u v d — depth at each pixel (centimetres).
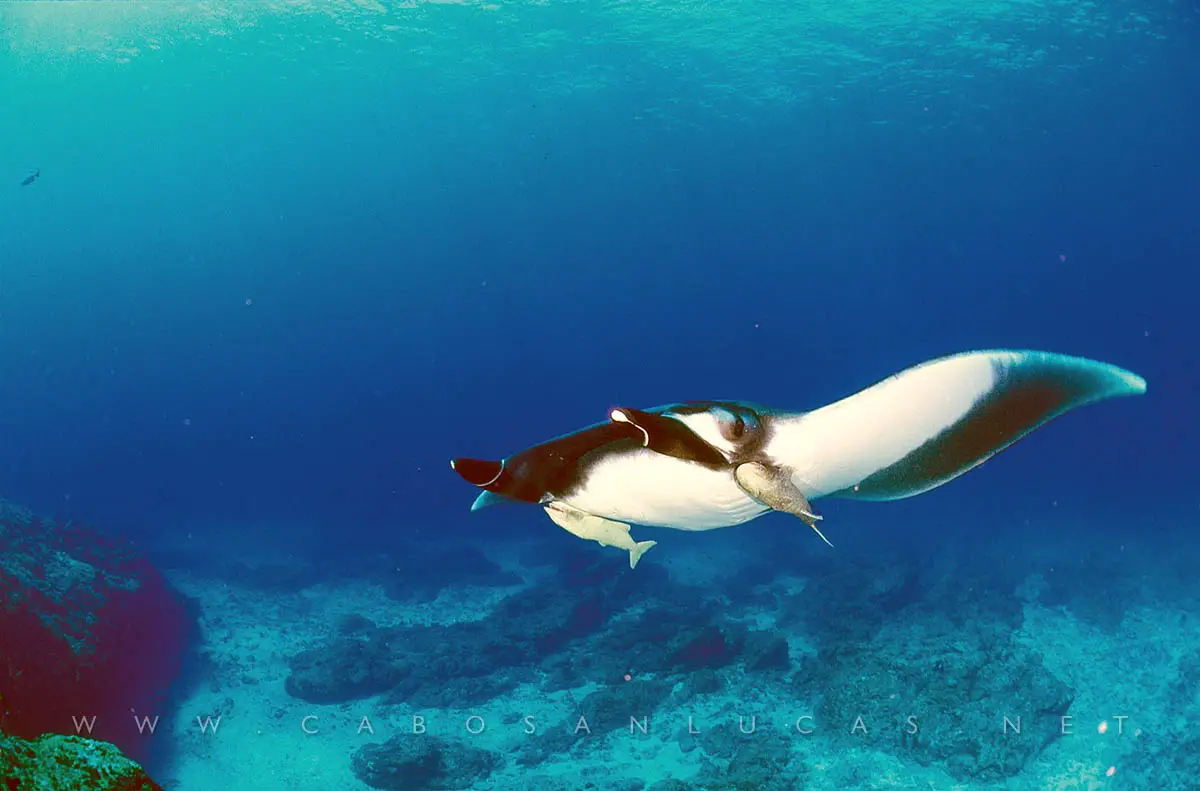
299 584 2064
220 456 6166
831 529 2473
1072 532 2512
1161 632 1532
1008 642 1241
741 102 4428
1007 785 1005
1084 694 1266
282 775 1133
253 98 4719
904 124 4688
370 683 1372
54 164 5638
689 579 1967
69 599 1147
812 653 1432
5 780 127
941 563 1872
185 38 3862
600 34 3672
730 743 1122
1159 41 3438
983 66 3766
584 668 1395
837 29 3425
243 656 1540
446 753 1137
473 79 4341
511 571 2177
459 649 1460
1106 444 4800
